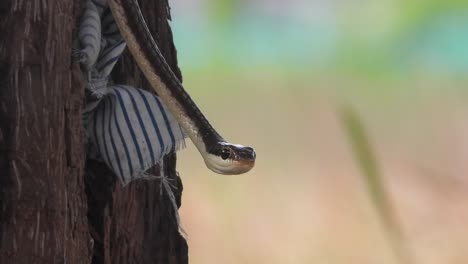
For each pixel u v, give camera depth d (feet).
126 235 10.37
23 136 10.08
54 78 10.09
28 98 10.08
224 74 38.29
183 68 40.01
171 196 10.44
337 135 27.63
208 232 20.02
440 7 41.22
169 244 10.46
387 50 40.01
